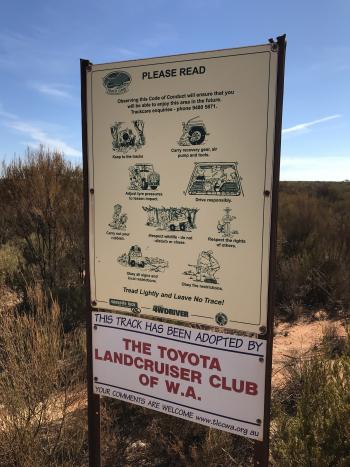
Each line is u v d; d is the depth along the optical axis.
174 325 2.49
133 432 3.42
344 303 6.38
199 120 2.25
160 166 2.38
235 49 2.12
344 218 9.96
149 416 3.46
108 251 2.59
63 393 3.51
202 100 2.23
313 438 2.64
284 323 6.18
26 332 3.38
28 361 3.21
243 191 2.18
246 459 3.09
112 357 2.70
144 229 2.47
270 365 2.26
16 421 2.95
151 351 2.57
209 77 2.20
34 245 7.76
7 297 6.55
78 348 4.46
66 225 7.19
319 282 6.75
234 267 2.25
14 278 6.98
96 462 2.86
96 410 2.81
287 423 2.94
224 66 2.16
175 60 2.27
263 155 2.12
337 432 2.64
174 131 2.32
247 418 2.34
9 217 7.59
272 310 2.20
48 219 7.08
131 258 2.53
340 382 2.93
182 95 2.27
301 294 6.86
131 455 3.19
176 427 3.27
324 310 6.50
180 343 2.48
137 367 2.63
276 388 4.01
